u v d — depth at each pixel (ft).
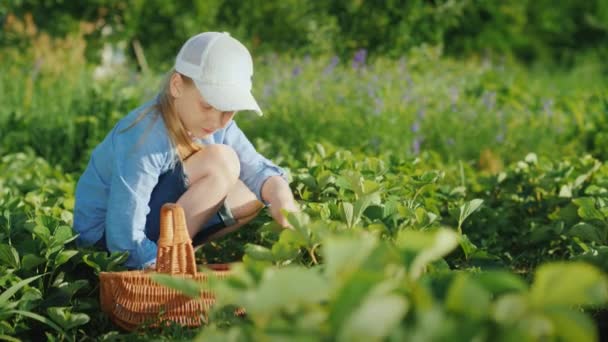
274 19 37.35
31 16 35.45
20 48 33.42
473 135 25.00
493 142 24.91
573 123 26.07
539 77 44.65
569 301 4.93
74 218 11.50
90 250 10.95
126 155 10.68
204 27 37.40
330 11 36.35
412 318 5.18
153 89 26.17
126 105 24.61
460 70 32.71
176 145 10.82
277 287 5.04
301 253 9.68
